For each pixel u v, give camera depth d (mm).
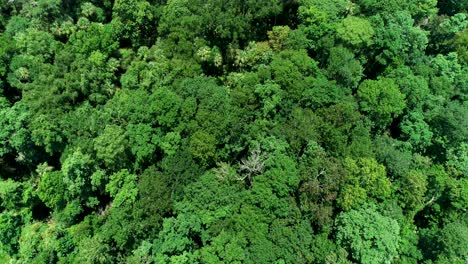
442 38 78812
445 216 59438
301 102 62438
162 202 54750
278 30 69312
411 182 56125
